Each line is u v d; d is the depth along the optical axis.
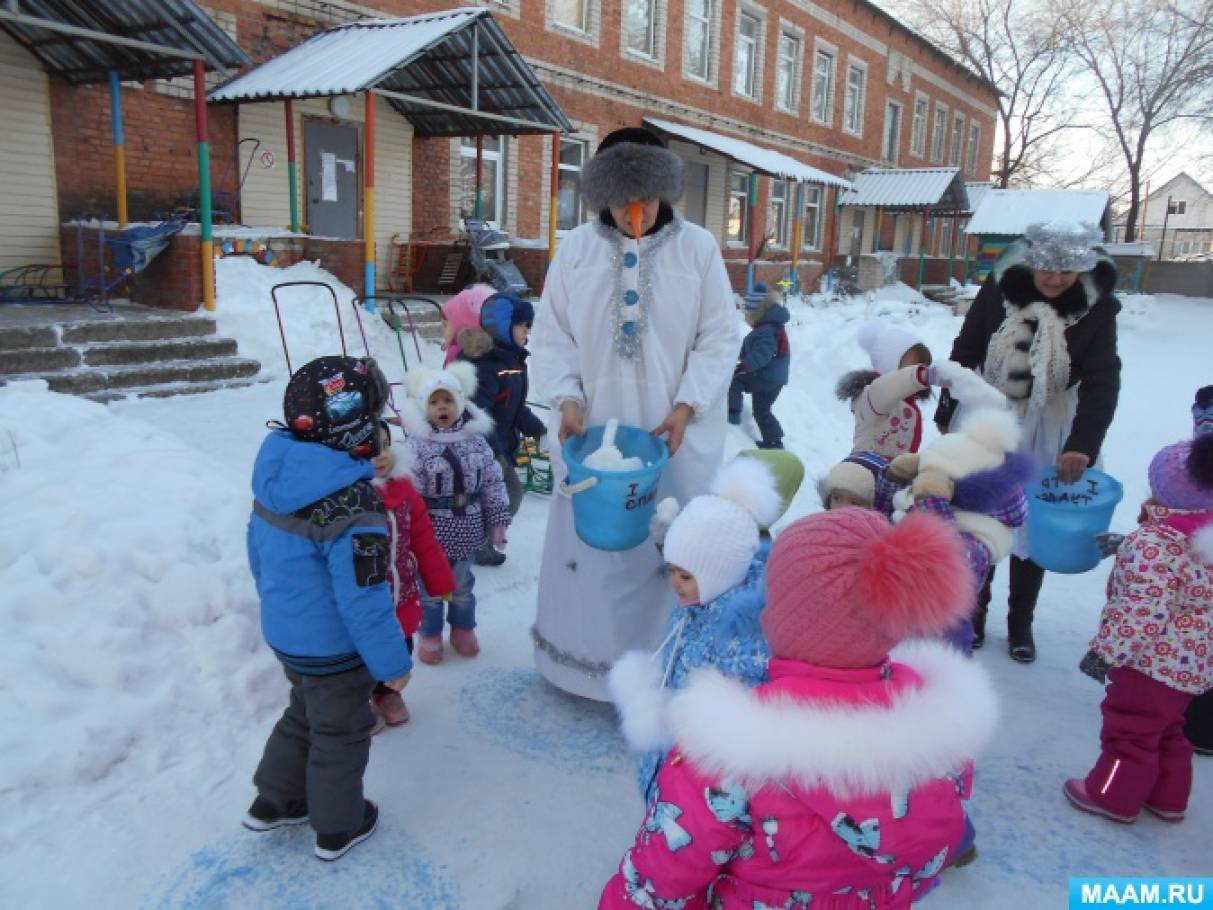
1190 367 13.90
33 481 4.01
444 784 2.92
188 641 3.32
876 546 1.46
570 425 3.06
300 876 2.48
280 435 2.44
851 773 1.43
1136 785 2.82
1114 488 3.47
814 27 23.66
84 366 7.19
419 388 3.54
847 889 1.59
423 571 3.00
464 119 13.45
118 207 9.91
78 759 2.77
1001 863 2.68
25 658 3.02
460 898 2.43
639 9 18.12
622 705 2.04
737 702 1.51
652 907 1.66
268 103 11.73
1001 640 4.30
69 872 2.43
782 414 8.86
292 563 2.37
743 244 22.62
